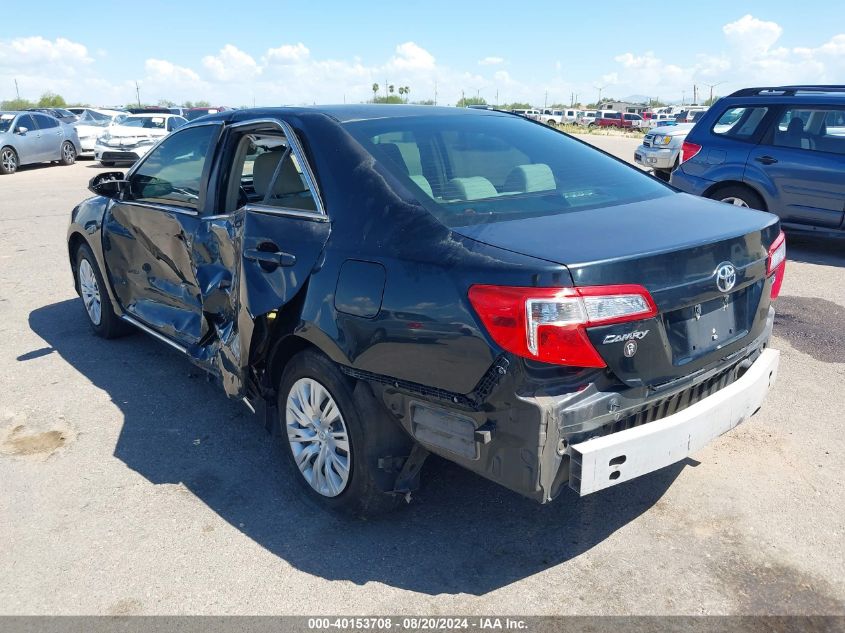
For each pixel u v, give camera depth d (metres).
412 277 2.66
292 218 3.22
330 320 2.92
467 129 3.62
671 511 3.26
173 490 3.51
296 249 3.12
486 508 3.31
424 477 3.56
